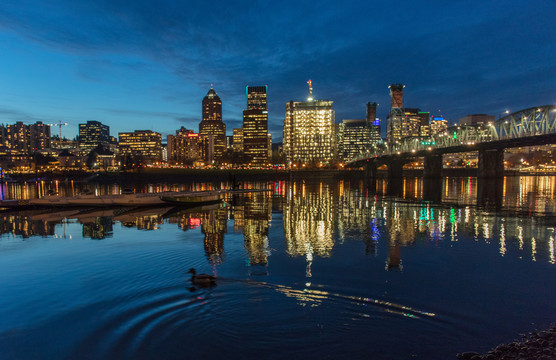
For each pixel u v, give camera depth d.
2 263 15.12
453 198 53.06
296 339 8.05
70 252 17.17
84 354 7.58
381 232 22.27
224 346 7.75
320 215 31.86
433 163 137.25
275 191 75.62
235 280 12.12
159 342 7.98
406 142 153.50
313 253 16.28
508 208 37.97
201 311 9.53
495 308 9.81
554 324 8.83
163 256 15.91
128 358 7.37
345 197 56.31
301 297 10.52
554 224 25.88
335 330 8.44
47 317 9.42
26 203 41.22
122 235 22.06
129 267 14.14
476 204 42.91
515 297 10.66
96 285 11.94
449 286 11.61
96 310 9.79
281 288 11.30
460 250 16.97
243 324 8.77
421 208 38.16
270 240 19.61
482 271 13.39
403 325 8.74
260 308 9.71
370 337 8.13
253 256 15.71
